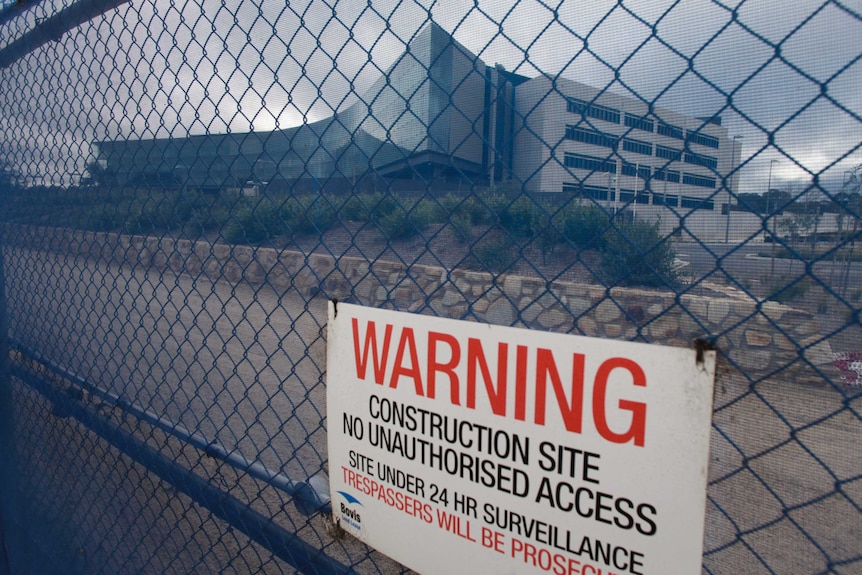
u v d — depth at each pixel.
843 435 1.19
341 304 1.07
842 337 0.89
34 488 2.19
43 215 2.17
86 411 2.06
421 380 0.95
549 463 0.81
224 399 4.02
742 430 1.34
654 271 0.88
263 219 1.42
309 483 1.34
